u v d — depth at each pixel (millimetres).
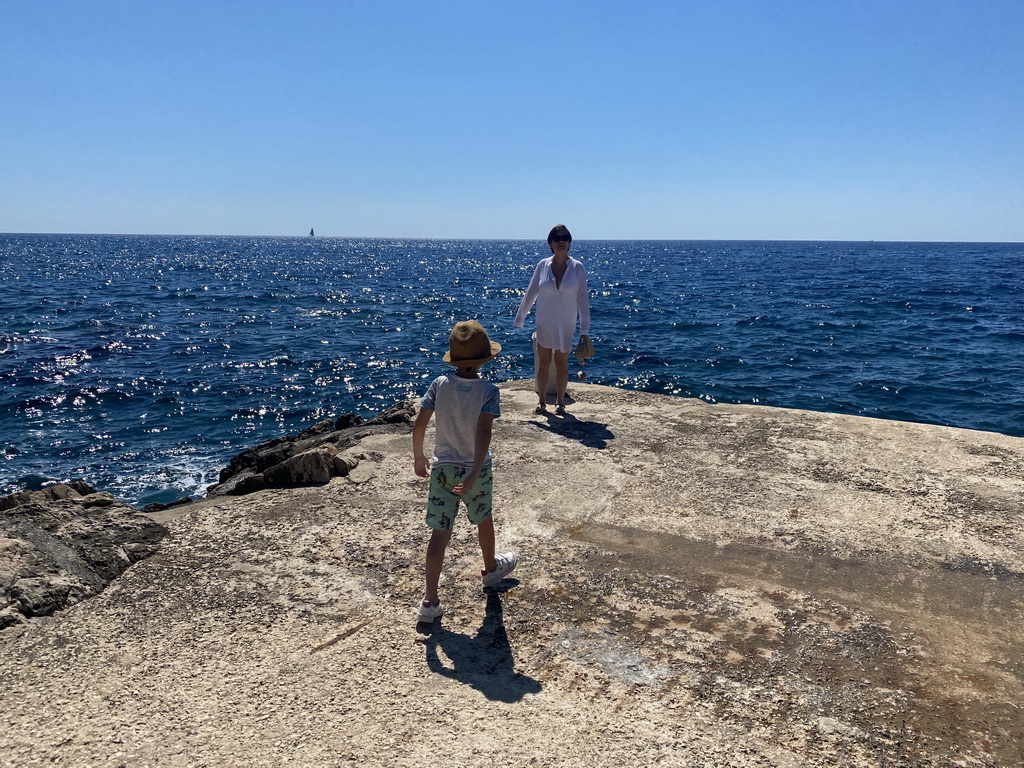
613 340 26266
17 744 2453
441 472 3209
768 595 3422
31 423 15406
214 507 4488
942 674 2844
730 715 2609
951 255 143125
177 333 28469
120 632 3141
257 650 3006
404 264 101875
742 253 159750
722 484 4719
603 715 2604
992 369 20172
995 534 4004
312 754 2398
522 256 142500
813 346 24562
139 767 2346
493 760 2369
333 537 4039
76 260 94250
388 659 2941
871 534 4023
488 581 3500
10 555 3486
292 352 24562
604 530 4102
